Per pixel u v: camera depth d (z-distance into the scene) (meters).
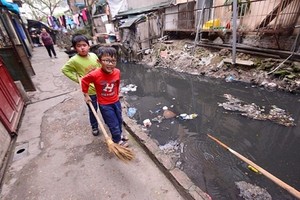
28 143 3.24
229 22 7.84
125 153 2.23
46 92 5.63
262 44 6.93
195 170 3.13
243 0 7.06
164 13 11.68
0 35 7.52
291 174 3.00
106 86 2.39
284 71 5.73
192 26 10.26
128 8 16.47
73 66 2.78
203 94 6.46
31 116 4.20
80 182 2.37
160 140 4.02
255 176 2.97
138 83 8.86
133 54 13.19
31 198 2.21
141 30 12.29
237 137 4.01
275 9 5.88
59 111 4.33
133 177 2.39
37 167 2.67
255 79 6.34
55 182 2.40
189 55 9.39
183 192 2.12
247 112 4.86
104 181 2.36
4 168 2.66
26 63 7.28
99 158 2.76
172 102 6.16
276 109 4.80
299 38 5.69
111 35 16.02
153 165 2.58
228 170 3.11
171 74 9.02
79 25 22.62
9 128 3.38
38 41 19.22
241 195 2.64
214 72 7.62
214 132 4.25
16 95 4.41
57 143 3.19
